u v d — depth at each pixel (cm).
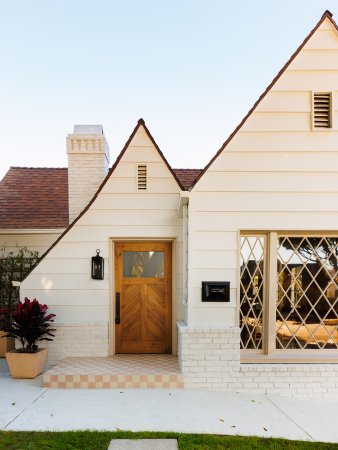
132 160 656
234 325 537
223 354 525
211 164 549
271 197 547
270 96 554
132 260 672
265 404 477
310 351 550
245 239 559
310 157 549
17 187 1078
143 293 667
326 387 519
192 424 400
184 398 485
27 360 563
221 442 351
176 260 653
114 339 655
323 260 557
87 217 648
